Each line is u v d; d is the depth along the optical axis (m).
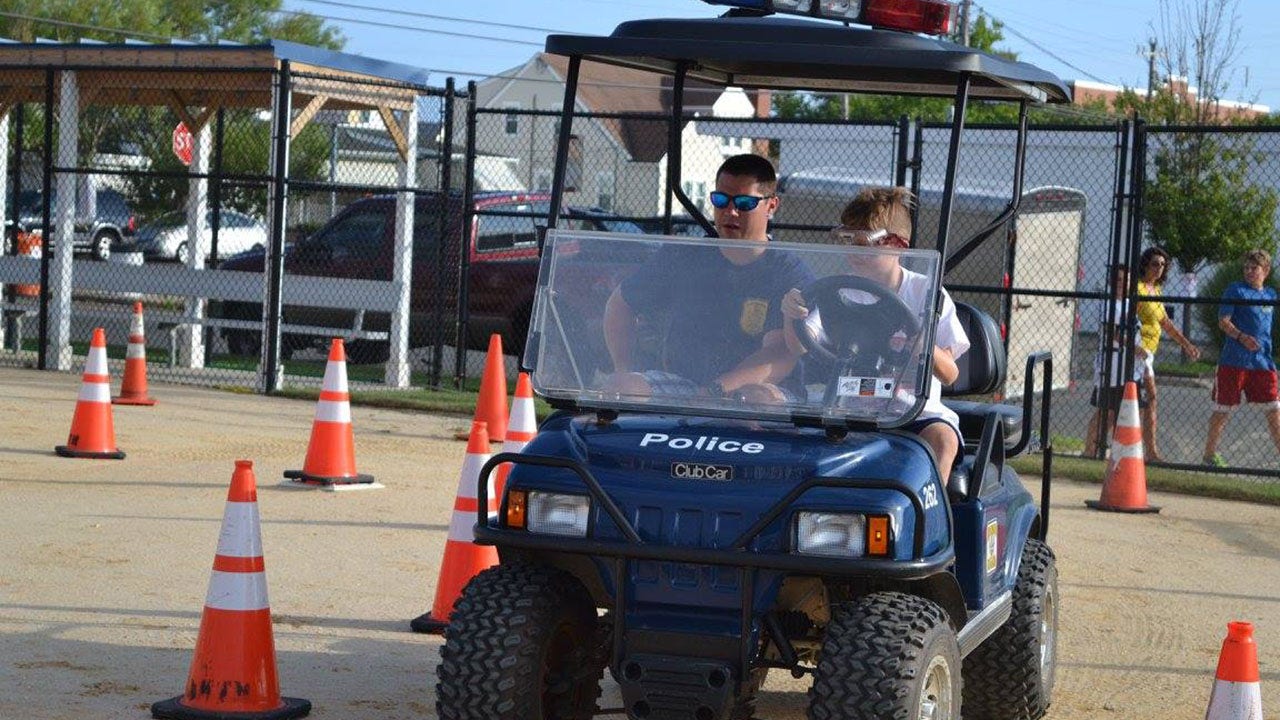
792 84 6.91
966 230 19.59
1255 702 4.98
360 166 32.59
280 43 16.33
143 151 33.75
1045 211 19.73
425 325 19.06
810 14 6.03
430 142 27.08
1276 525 12.21
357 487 11.26
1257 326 14.82
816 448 5.11
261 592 6.00
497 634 5.11
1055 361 20.20
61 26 53.38
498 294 18.72
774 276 5.57
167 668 6.62
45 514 9.81
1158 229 29.47
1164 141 29.97
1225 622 8.75
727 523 4.95
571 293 5.71
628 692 4.99
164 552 8.90
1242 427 19.83
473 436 7.60
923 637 4.88
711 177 51.06
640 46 5.70
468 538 7.54
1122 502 12.43
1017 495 6.51
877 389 5.32
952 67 5.48
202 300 19.02
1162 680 7.43
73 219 17.95
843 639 4.87
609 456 5.16
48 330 17.97
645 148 50.56
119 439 12.98
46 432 13.13
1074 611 8.83
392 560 9.04
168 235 34.09
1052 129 14.81
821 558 4.85
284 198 16.59
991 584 5.89
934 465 5.28
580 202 47.97
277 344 16.77
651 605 5.04
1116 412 15.03
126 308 27.20
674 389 5.49
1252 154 29.20
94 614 7.48
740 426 5.34
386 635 7.45
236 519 5.98
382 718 6.13
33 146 31.47
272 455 12.57
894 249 5.50
